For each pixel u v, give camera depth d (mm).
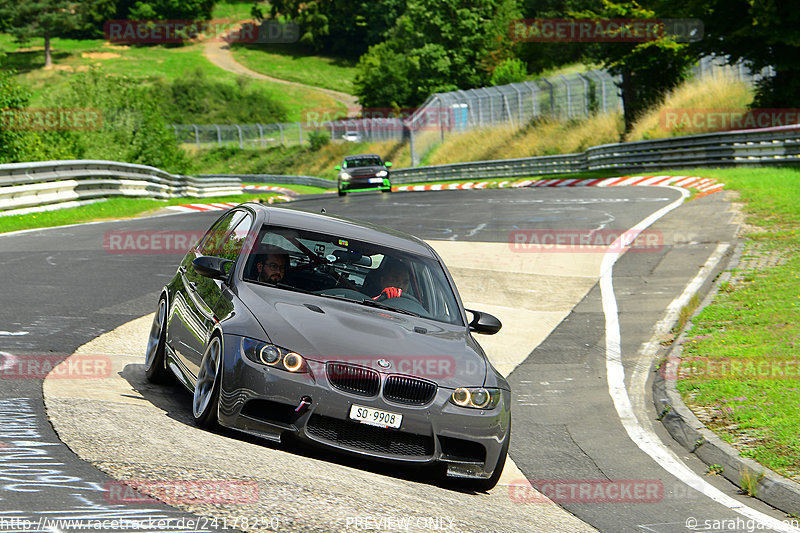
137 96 119625
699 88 107875
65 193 59844
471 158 147625
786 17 79875
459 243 45594
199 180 101688
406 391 14289
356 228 18688
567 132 130500
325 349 14281
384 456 14125
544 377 24984
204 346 15578
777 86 88062
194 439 13836
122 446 12758
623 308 32812
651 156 89938
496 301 33938
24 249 38625
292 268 16766
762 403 20328
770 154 75500
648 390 23750
